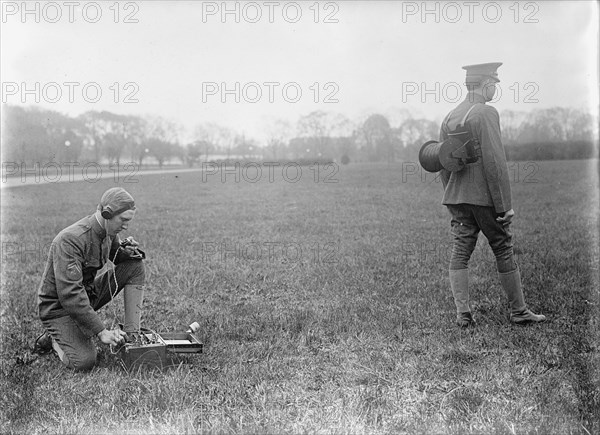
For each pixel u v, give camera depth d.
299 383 3.19
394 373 3.28
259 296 4.27
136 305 3.69
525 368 3.28
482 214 3.84
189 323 3.96
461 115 3.97
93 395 3.12
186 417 2.89
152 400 3.03
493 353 3.46
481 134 3.84
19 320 4.14
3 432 2.85
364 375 3.27
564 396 3.03
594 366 3.28
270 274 4.57
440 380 3.19
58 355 3.48
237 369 3.35
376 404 2.99
